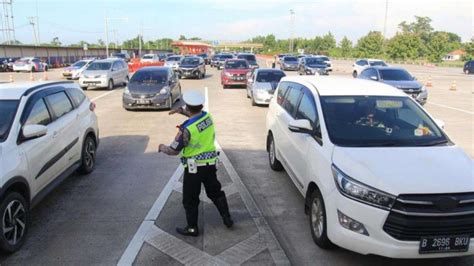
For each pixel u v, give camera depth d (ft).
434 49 276.62
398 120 17.58
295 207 19.63
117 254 15.25
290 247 15.84
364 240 13.34
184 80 98.17
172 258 14.97
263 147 31.50
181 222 17.92
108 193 21.33
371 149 15.56
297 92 21.94
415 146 16.06
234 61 82.17
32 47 179.32
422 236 12.89
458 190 13.07
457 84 97.76
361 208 13.37
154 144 32.07
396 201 12.91
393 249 12.92
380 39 301.02
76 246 15.84
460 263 14.82
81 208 19.40
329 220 14.52
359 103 18.35
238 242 16.17
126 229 17.26
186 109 16.78
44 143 18.25
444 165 14.43
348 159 14.76
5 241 14.80
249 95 61.05
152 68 55.16
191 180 16.20
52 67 168.76
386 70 60.64
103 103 56.44
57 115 20.67
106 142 32.76
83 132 23.31
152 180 23.36
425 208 12.87
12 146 15.98
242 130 38.32
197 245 15.93
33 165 17.03
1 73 125.59
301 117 19.80
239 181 23.31
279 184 22.81
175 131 37.17
